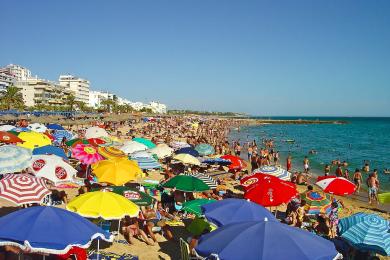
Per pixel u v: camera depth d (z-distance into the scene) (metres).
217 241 5.57
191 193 13.67
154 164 17.48
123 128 65.62
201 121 114.81
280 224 5.83
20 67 174.62
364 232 8.49
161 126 72.19
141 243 10.80
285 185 11.30
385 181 27.58
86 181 14.50
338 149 50.66
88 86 171.75
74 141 20.42
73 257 7.87
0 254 7.76
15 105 88.00
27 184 9.39
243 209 8.55
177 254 10.31
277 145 55.66
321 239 5.87
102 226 10.93
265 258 5.02
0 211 12.29
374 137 78.31
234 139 64.88
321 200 12.95
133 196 10.69
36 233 5.94
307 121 181.12
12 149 12.27
